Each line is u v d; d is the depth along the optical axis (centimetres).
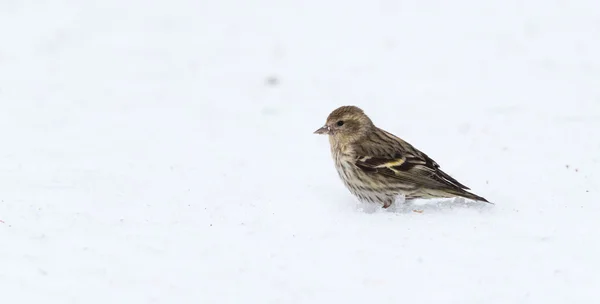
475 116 1769
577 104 1811
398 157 1159
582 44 2350
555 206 1120
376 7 2944
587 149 1442
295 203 1168
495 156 1442
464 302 831
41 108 1884
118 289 857
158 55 2514
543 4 2809
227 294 855
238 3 3119
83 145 1530
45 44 2645
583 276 880
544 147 1477
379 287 869
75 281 870
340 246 980
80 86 2148
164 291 858
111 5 3139
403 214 1093
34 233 994
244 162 1441
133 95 2058
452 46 2430
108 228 1028
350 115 1190
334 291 862
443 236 1001
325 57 2425
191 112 1888
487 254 945
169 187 1243
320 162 1460
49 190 1187
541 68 2166
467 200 1154
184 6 3108
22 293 836
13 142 1534
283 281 886
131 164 1384
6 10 3095
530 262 920
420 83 2108
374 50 2455
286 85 2166
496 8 2809
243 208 1138
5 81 2188
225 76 2275
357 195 1196
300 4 3062
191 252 961
